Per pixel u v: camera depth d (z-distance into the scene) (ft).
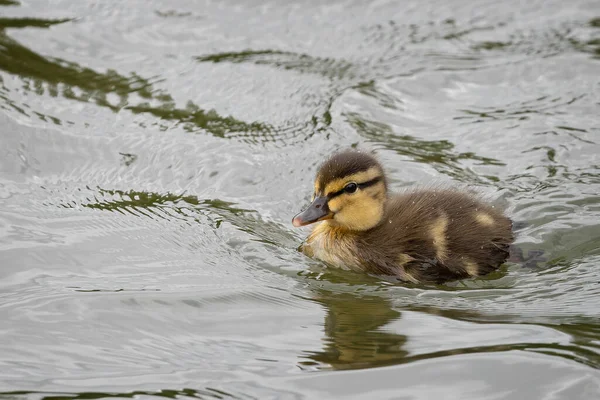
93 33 58.08
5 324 29.91
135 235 38.55
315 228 40.75
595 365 27.07
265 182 44.29
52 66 54.29
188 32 59.21
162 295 32.78
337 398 25.61
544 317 31.40
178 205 41.88
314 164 45.73
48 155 45.39
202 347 28.91
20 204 40.42
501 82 53.88
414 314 32.09
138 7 61.77
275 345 29.12
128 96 51.93
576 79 53.57
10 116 48.11
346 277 36.91
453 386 26.11
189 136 48.16
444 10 63.41
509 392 25.70
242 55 57.06
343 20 61.77
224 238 39.09
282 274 36.35
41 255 35.81
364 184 38.37
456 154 46.29
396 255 37.70
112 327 30.09
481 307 32.91
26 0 61.41
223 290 33.71
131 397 25.66
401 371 27.02
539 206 41.37
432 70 55.36
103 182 43.52
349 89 53.21
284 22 61.21
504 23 61.46
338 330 30.40
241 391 26.04
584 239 38.70
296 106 51.52
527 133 47.83
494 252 37.88
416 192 41.11
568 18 61.93
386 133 48.62
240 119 50.08
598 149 45.91
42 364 27.53
